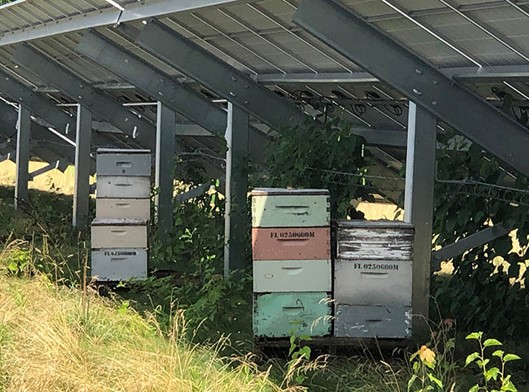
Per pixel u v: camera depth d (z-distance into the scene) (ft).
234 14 33.12
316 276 26.21
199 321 30.42
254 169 40.65
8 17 53.36
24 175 69.87
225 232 41.32
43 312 25.91
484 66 25.50
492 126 26.20
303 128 38.96
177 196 50.39
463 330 30.71
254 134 43.73
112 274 38.52
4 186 91.40
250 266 40.16
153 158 60.39
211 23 35.40
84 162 59.41
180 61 38.06
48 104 68.23
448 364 23.77
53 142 76.64
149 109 58.03
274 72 37.70
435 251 29.04
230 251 40.93
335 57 32.22
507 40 23.50
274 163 37.86
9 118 78.64
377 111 35.73
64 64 57.11
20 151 69.87
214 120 45.06
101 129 69.87
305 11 25.71
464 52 25.32
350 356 26.55
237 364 25.66
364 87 33.58
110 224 38.52
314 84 36.09
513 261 29.40
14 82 67.72
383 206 56.29
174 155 50.42
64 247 47.75
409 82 26.08
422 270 27.84
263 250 26.21
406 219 27.55
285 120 39.11
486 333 30.27
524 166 26.11
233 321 31.71
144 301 35.50
